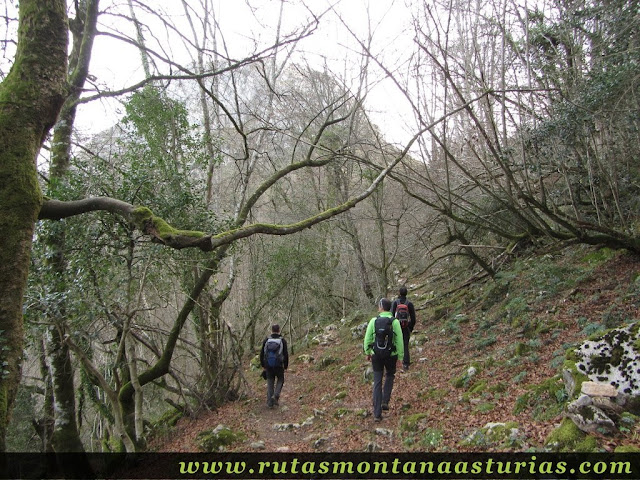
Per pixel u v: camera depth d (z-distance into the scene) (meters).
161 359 9.46
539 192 10.45
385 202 15.52
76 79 8.12
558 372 5.72
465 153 12.48
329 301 19.30
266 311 18.12
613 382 4.64
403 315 8.98
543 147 8.98
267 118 13.53
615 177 8.62
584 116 7.92
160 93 9.49
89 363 6.91
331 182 17.16
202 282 9.48
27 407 11.04
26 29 4.43
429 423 5.88
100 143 9.45
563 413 4.58
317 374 11.78
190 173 9.30
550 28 9.84
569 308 8.05
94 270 7.02
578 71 8.91
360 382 9.27
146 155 8.26
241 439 7.26
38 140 4.41
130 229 7.16
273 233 5.39
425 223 12.52
